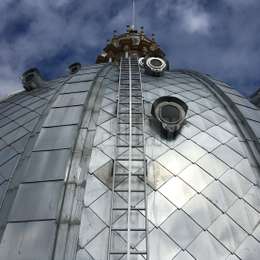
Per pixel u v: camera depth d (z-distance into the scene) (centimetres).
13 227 1099
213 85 2011
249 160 1452
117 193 1209
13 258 1027
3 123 1756
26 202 1166
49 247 1038
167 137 1455
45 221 1102
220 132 1562
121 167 1297
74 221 1116
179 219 1163
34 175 1256
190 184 1282
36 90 2125
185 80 2094
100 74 1980
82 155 1336
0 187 1291
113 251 1058
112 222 1123
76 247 1055
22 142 1499
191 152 1414
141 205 1180
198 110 1688
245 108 1803
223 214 1206
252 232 1173
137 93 1723
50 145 1377
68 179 1234
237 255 1105
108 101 1658
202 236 1130
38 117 1647
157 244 1087
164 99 1554
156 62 2098
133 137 1427
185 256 1074
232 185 1316
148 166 1318
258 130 1636
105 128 1478
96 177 1267
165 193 1233
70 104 1619
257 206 1260
